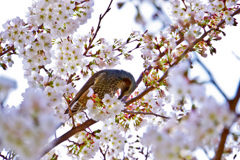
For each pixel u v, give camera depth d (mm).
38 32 10000
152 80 10367
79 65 10461
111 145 9883
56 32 9883
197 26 9930
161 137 4969
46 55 9609
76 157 9852
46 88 8531
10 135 5012
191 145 4922
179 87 5105
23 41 9516
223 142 4941
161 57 10555
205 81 5102
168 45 10406
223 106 4719
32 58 9539
